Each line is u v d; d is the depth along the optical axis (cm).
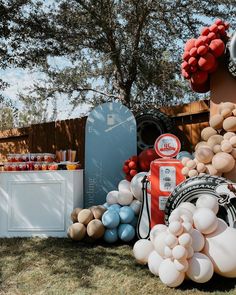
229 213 354
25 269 347
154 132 611
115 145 557
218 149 411
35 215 484
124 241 439
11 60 758
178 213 313
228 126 424
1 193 490
